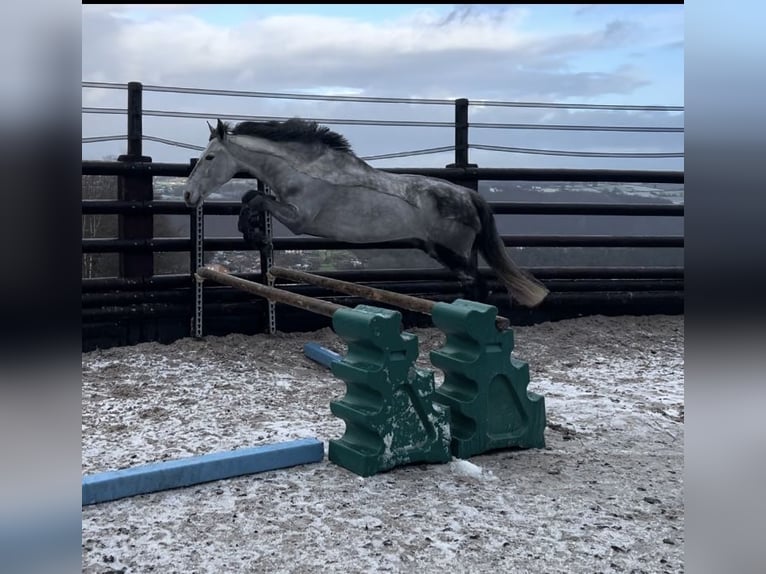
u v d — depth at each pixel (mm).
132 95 6301
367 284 7090
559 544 2754
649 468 3633
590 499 3205
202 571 2518
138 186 6363
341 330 3670
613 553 2688
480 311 3740
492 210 6871
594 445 4004
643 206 7973
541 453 3852
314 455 3615
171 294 6387
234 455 3410
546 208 7684
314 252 7414
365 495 3207
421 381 3562
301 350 6207
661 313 7922
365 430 3543
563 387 5340
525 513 3039
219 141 5621
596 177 7762
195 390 5016
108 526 2869
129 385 5086
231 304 6535
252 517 2961
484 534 2828
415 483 3369
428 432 3596
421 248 6352
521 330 7176
